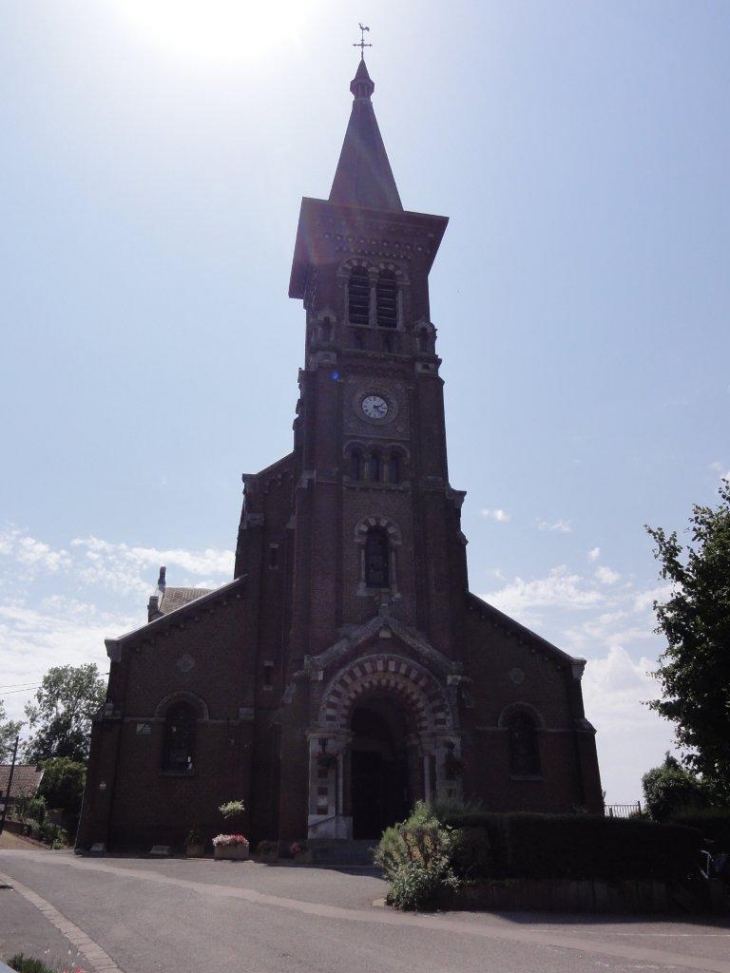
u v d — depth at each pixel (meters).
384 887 20.08
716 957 12.12
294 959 11.39
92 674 88.75
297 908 16.30
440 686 33.31
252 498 41.69
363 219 43.97
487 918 15.89
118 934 13.09
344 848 29.42
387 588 35.91
